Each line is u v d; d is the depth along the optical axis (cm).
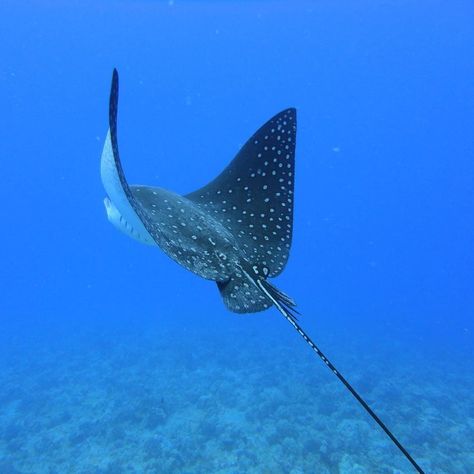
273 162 412
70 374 1661
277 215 392
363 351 2108
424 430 1069
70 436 1036
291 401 1223
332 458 877
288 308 263
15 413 1277
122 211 322
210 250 336
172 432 1019
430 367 1917
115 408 1213
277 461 869
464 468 906
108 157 276
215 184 452
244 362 1688
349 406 1211
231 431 1004
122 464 888
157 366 1652
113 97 220
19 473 885
